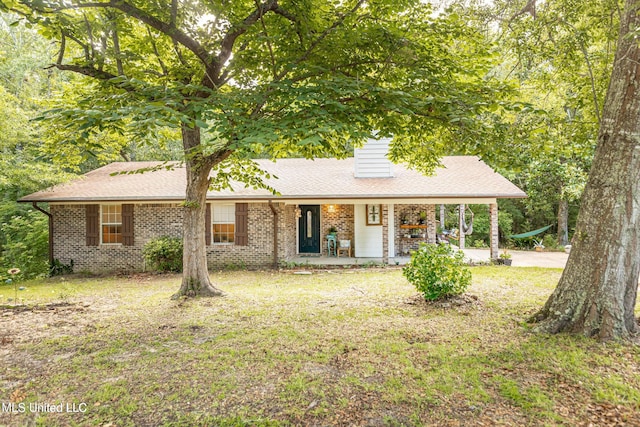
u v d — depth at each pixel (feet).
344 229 47.26
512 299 22.17
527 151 21.21
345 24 18.33
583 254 15.37
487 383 11.53
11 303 23.90
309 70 17.47
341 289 27.07
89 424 9.57
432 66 18.24
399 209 46.55
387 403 10.47
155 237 41.29
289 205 44.70
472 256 43.47
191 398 10.85
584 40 19.54
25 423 9.61
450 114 16.96
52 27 17.97
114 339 16.12
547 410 9.98
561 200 63.00
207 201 39.88
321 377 12.12
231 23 18.86
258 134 13.43
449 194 37.88
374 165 43.98
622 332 14.43
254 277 34.42
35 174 38.22
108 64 21.48
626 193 14.55
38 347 15.17
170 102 13.52
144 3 18.71
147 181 43.83
